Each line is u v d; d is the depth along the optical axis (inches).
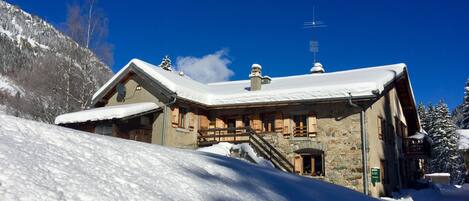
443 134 1873.8
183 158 239.5
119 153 199.6
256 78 802.8
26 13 4308.6
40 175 136.9
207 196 183.8
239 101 753.6
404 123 989.2
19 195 117.6
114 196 143.6
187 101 734.5
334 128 680.4
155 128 725.9
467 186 1122.0
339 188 333.1
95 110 709.9
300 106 718.5
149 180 175.6
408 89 898.1
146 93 757.3
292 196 244.2
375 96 639.8
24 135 172.2
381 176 700.7
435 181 1433.3
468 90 2095.2
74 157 169.6
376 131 710.5
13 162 137.8
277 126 731.4
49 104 924.6
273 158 687.1
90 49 885.8
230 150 646.5
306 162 706.8
